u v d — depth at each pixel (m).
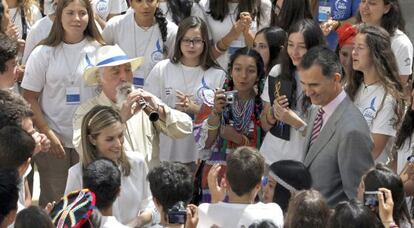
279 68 8.22
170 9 10.05
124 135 7.47
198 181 8.61
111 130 6.83
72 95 8.64
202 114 8.59
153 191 6.20
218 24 9.94
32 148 6.32
